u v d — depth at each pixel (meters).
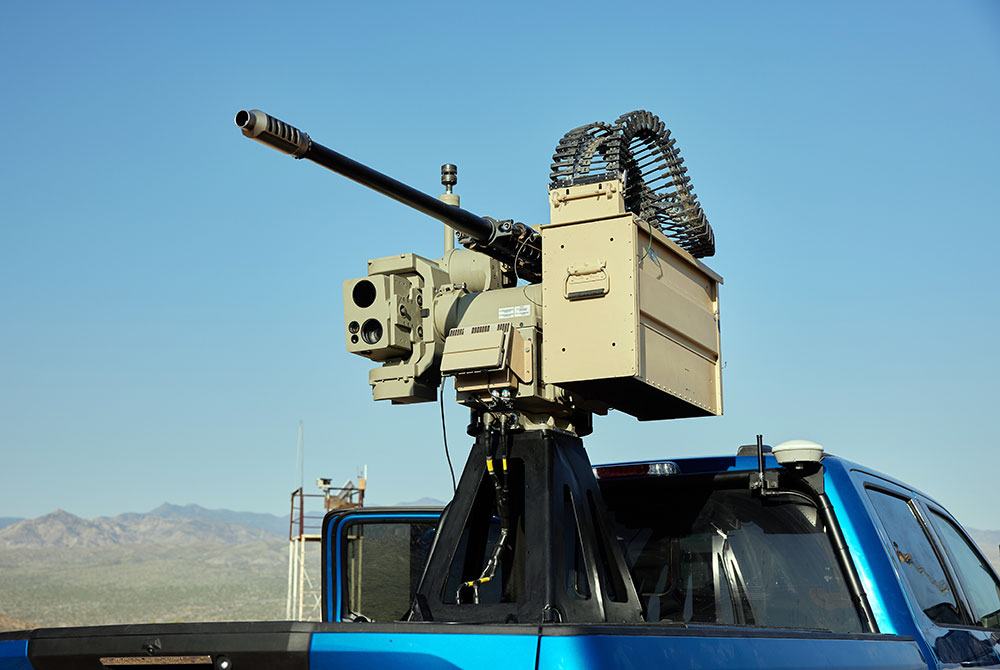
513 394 4.29
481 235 4.61
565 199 4.30
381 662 2.84
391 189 4.18
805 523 4.82
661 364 4.41
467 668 2.76
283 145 3.75
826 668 3.65
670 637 3.01
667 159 5.03
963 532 5.99
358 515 5.36
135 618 191.50
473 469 4.35
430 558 4.23
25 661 3.19
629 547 5.17
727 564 4.96
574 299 4.21
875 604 4.44
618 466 5.18
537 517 4.10
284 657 2.93
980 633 5.15
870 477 4.95
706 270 5.00
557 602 3.98
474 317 4.54
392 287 4.55
